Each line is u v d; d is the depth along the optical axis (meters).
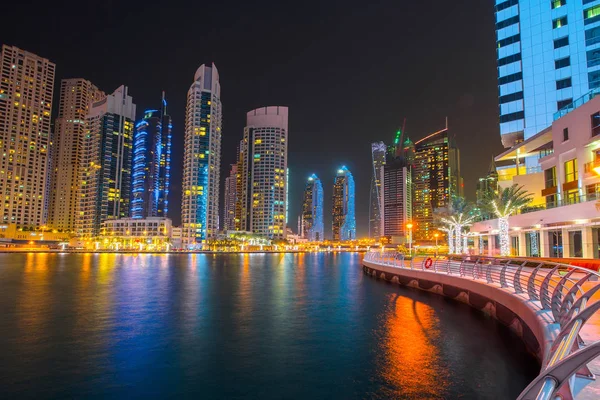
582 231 41.28
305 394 14.39
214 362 17.88
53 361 17.78
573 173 45.75
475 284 29.08
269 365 17.50
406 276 46.50
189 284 50.34
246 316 28.12
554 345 8.02
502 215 52.19
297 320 26.75
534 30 78.75
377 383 15.33
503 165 86.56
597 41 71.00
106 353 19.03
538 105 76.56
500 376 15.64
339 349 19.78
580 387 7.39
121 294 39.62
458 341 20.77
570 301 12.70
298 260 145.62
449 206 69.94
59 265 89.62
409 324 25.17
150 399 13.97
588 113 42.41
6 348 19.69
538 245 51.56
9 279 54.44
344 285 49.59
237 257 168.88
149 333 22.92
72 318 26.97
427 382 15.26
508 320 22.94
